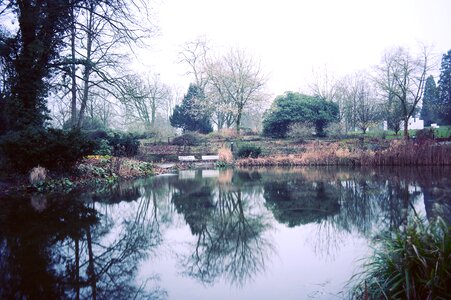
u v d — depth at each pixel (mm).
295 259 4199
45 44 12445
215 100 34125
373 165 16891
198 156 23422
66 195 9383
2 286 3498
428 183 10062
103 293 3324
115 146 20312
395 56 29859
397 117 31594
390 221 5707
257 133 33469
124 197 9133
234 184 11594
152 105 37531
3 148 10094
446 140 23531
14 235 5383
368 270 3322
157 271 3947
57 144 10445
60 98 14461
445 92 39656
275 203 7910
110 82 13914
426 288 2559
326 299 3066
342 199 8070
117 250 4695
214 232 5613
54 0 11344
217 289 3424
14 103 11719
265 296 3230
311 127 29969
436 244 2680
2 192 9227
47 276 3752
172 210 7426
